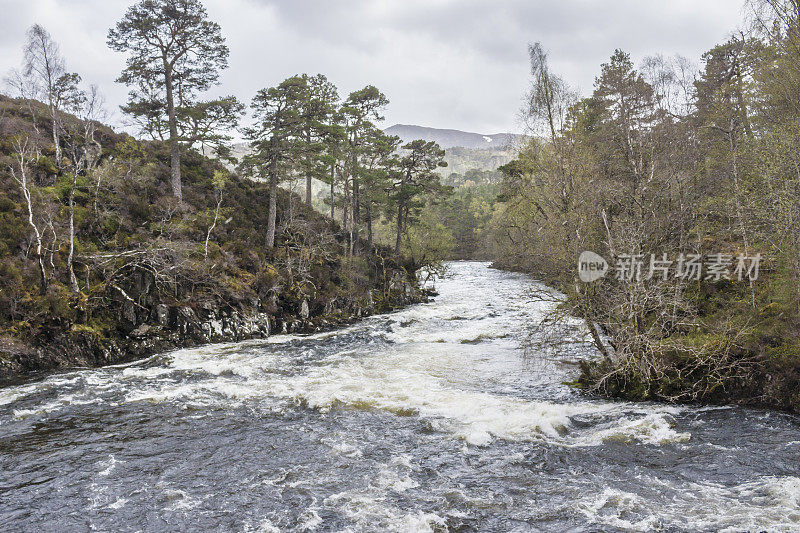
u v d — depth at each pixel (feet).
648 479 30.32
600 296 48.24
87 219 80.69
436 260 154.81
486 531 25.05
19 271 64.34
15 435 39.01
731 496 27.68
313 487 30.32
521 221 91.97
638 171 56.85
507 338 79.87
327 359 66.59
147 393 50.62
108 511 27.53
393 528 25.44
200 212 103.09
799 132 47.88
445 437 38.24
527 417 41.78
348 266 114.83
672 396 44.32
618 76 90.07
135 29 103.45
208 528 25.75
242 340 79.87
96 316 68.33
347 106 140.46
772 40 58.23
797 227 45.39
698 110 90.43
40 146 94.68
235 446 36.94
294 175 139.95
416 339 81.61
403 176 155.22
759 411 40.40
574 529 24.91
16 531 25.46
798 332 41.78
